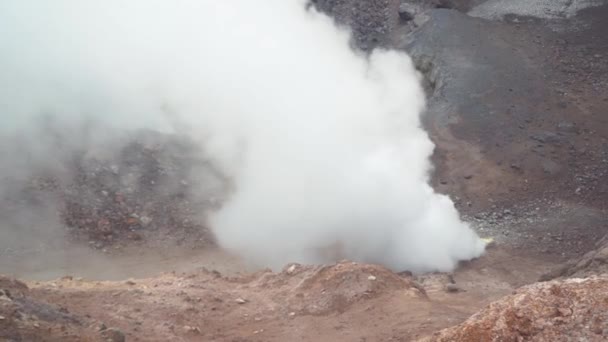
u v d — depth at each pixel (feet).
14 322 24.80
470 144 82.53
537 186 73.97
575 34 106.01
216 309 36.68
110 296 35.91
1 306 25.91
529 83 92.99
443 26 106.93
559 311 20.95
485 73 95.35
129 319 32.71
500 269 59.21
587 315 20.48
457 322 33.78
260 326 34.76
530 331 20.72
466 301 46.91
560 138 80.94
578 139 80.84
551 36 105.81
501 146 81.15
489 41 104.06
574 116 85.61
